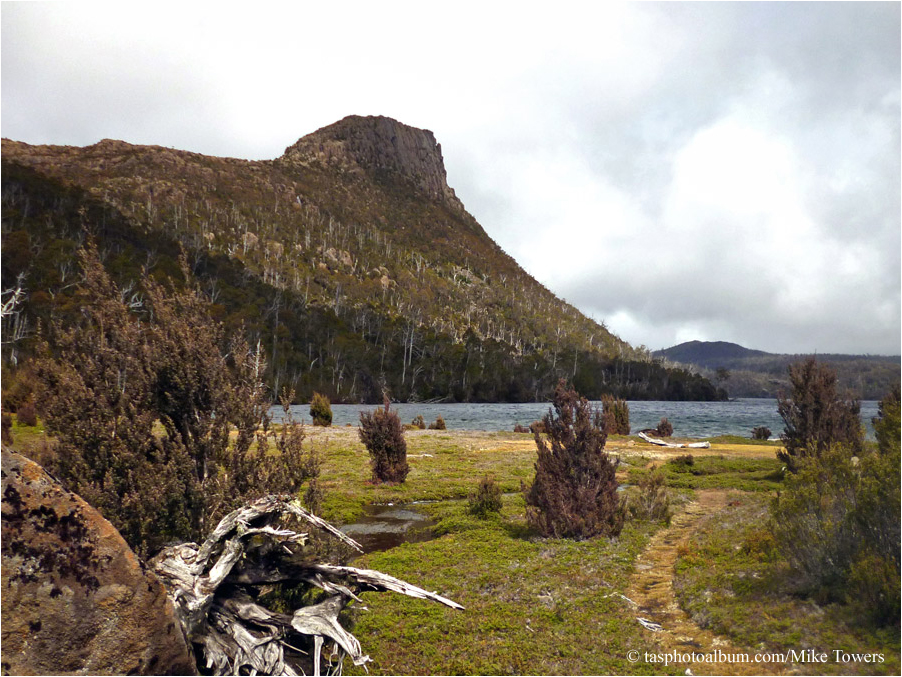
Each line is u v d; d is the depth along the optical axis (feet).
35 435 59.41
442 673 18.19
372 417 58.90
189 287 22.57
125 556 12.59
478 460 73.15
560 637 20.67
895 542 19.52
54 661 11.33
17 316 136.26
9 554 11.35
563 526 35.50
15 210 313.94
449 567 29.37
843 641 17.29
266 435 21.27
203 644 14.74
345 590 16.70
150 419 19.57
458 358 443.73
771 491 48.57
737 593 22.85
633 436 105.29
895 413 25.46
